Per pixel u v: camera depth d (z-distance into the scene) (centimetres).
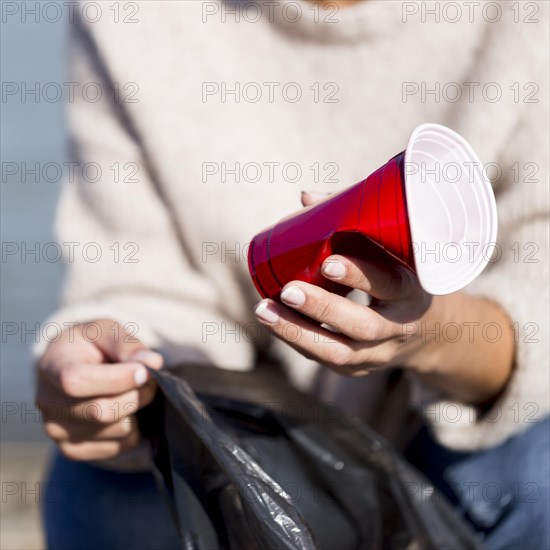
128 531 461
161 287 498
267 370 509
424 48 461
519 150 455
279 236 342
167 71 489
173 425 396
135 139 507
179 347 478
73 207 525
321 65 474
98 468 467
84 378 392
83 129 520
